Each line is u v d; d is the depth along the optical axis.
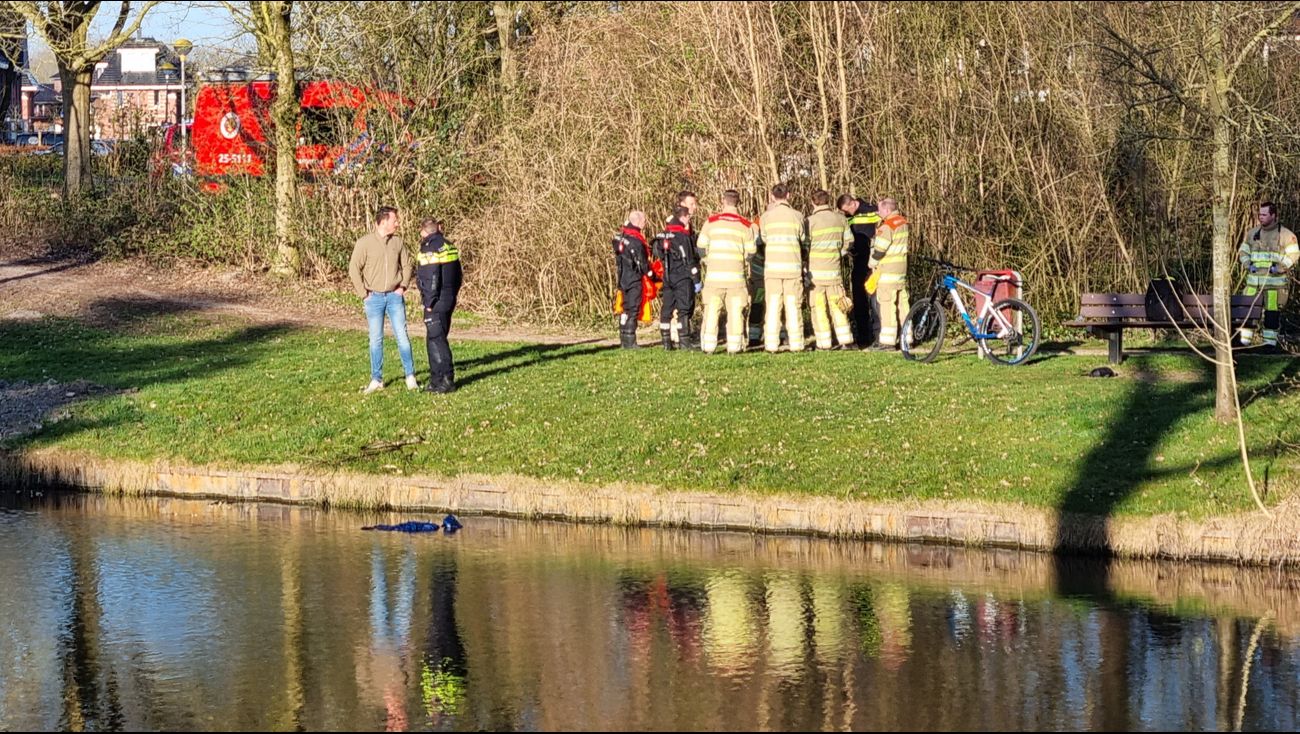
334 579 12.11
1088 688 9.31
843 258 21.53
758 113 23.52
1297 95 22.48
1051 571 12.30
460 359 20.12
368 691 9.34
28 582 12.02
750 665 9.82
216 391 18.31
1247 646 10.17
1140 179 23.73
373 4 27.47
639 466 14.70
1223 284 14.35
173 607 11.27
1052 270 23.97
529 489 14.52
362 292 17.83
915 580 12.03
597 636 10.50
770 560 12.73
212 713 8.95
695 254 20.34
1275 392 16.12
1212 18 14.19
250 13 27.94
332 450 15.88
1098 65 22.16
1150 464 13.73
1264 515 12.44
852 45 24.14
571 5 28.67
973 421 15.34
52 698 9.25
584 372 18.75
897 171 23.73
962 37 24.58
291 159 27.42
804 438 15.13
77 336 22.34
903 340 19.08
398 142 27.03
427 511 14.78
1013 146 24.12
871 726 8.65
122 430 16.89
